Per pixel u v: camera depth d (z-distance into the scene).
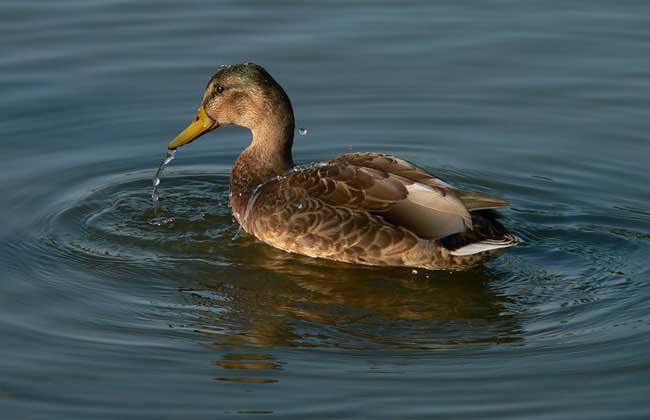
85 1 20.33
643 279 12.68
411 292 12.48
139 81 17.84
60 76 17.84
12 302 12.15
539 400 10.35
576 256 13.29
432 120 17.19
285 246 13.27
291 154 14.84
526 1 20.56
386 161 13.20
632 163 15.77
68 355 11.11
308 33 19.39
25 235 13.73
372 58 18.70
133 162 15.97
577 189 15.17
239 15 19.95
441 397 10.42
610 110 17.20
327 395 10.46
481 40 19.19
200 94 17.56
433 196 12.51
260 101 14.39
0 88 17.39
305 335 11.56
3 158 15.76
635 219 14.24
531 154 16.16
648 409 10.17
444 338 11.54
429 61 18.62
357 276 12.79
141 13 19.95
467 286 12.60
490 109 17.41
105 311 11.99
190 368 10.91
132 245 13.59
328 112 17.39
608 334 11.48
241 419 10.09
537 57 18.67
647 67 18.27
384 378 10.74
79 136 16.48
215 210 14.72
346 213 12.73
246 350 11.23
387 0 20.59
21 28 19.19
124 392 10.51
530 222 14.20
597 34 19.31
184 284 12.62
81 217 14.29
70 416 10.12
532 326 11.73
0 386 10.56
